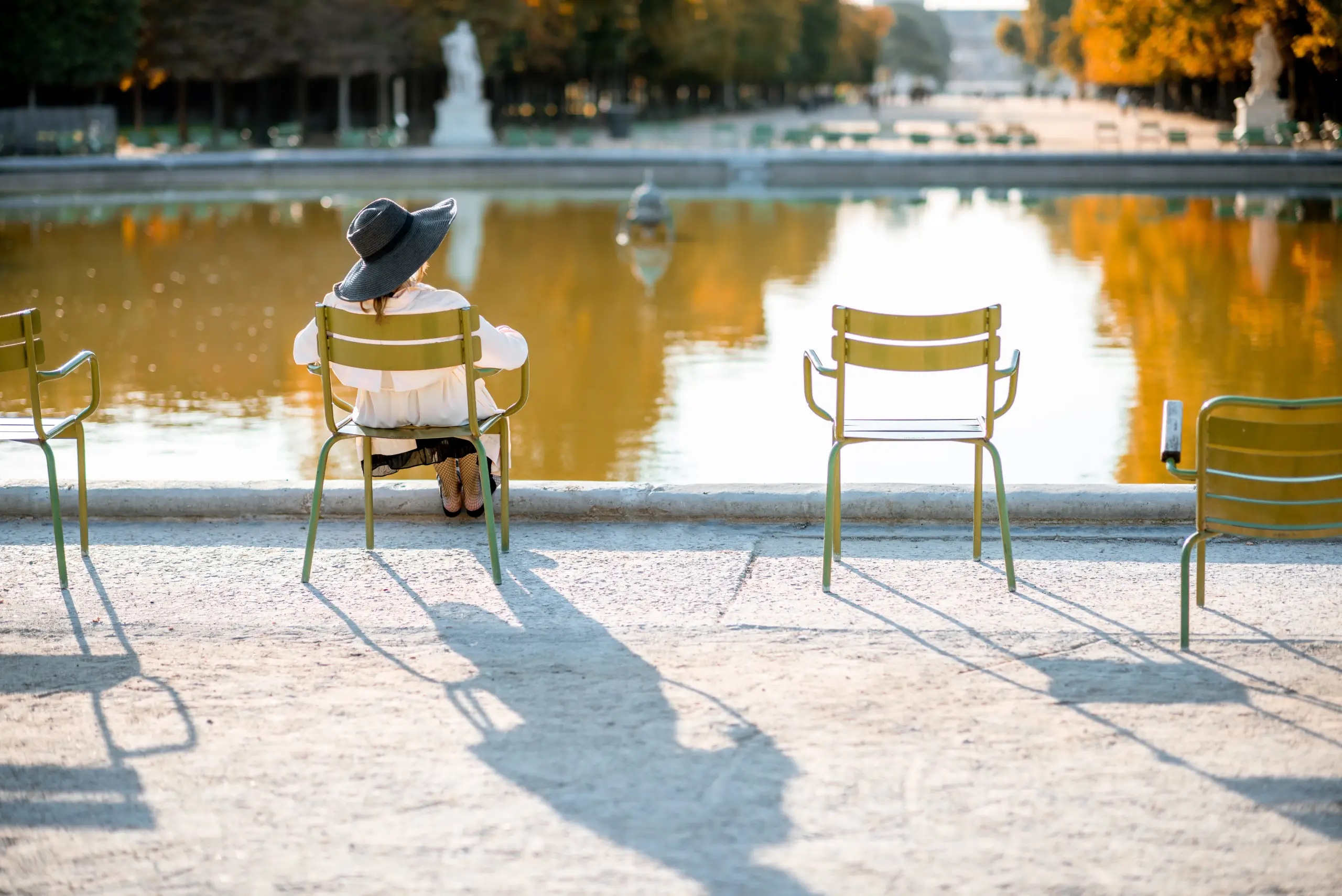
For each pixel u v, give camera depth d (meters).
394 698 4.47
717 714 4.31
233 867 3.42
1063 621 5.18
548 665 4.75
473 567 5.89
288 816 3.69
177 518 6.64
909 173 43.31
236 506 6.62
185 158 41.22
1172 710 4.33
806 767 3.93
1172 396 14.12
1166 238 28.19
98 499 6.63
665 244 27.83
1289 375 15.00
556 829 3.59
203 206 35.72
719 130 51.28
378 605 5.41
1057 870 3.37
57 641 5.04
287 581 5.73
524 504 6.56
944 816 3.64
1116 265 24.28
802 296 21.25
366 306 5.84
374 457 6.04
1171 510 6.43
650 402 14.15
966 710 4.34
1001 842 3.50
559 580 5.70
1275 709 4.33
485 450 6.28
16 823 3.66
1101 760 3.97
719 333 18.14
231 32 51.94
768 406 13.98
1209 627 5.11
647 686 4.55
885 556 6.04
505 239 28.61
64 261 25.02
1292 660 4.76
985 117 89.94
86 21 45.41
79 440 6.07
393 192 39.88
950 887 3.29
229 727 4.26
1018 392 14.45
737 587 5.60
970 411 13.62
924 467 11.61
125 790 3.84
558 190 41.03
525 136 50.84
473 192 40.06
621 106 59.94
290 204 36.41
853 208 35.53
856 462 11.84
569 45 66.69
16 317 5.49
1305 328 17.92
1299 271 23.09
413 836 3.57
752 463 11.82
